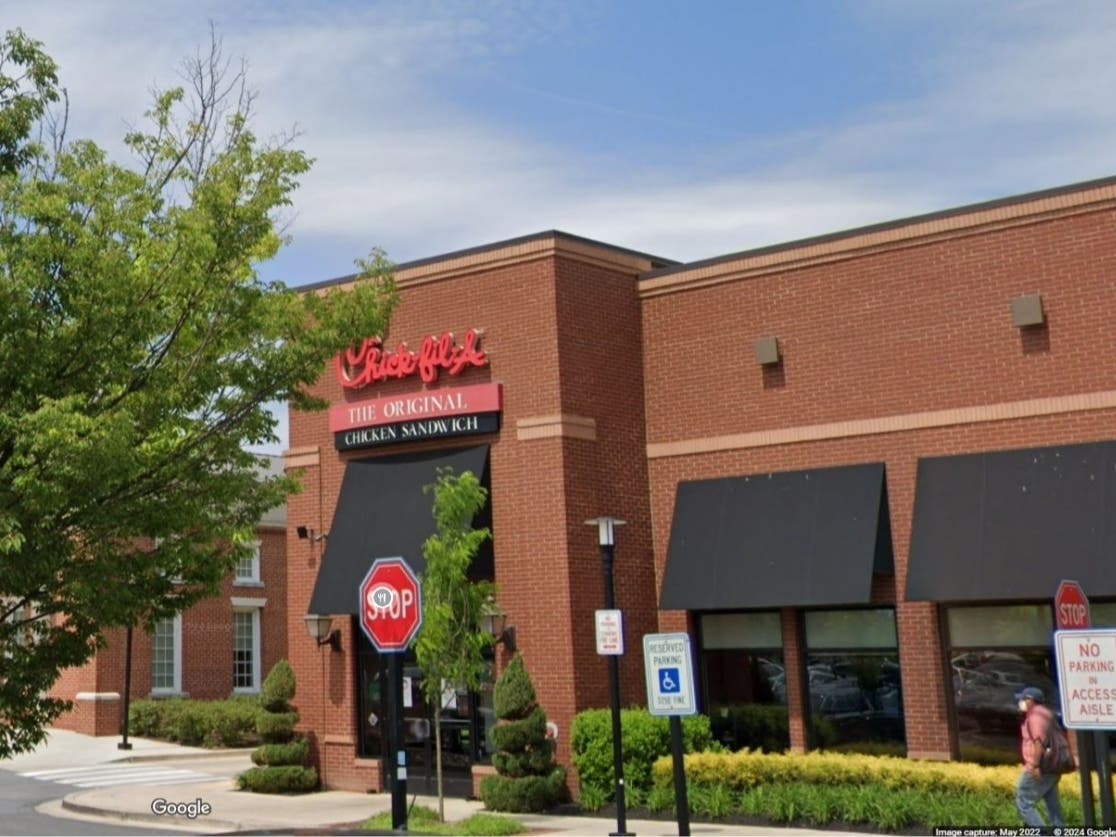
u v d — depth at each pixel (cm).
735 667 2266
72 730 3862
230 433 1530
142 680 3934
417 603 1498
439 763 1981
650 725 2094
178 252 1472
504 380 2319
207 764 3316
